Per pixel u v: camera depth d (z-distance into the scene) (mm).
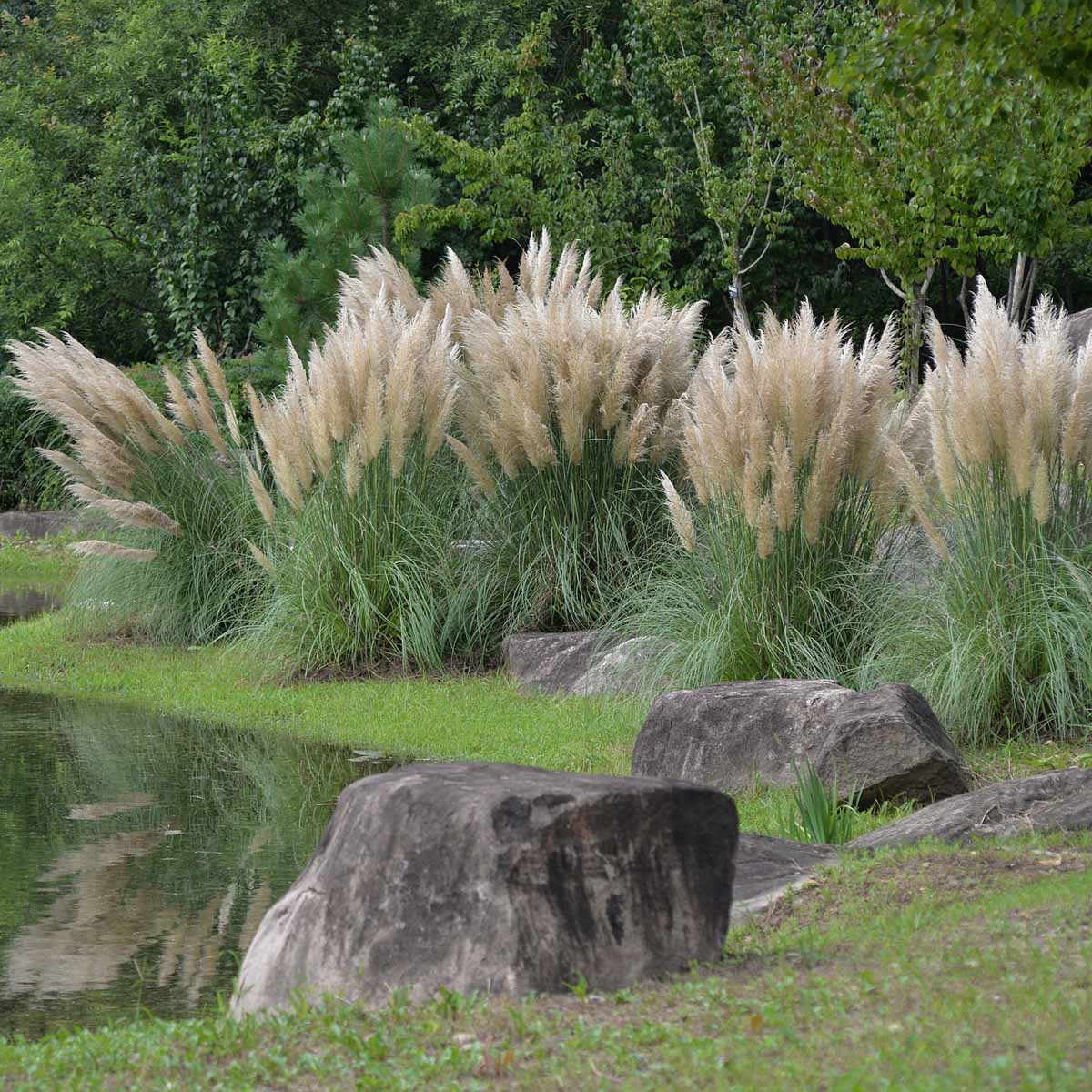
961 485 10180
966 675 9625
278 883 7477
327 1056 4441
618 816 5133
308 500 14172
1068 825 6977
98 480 15688
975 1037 4070
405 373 13555
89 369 15742
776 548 10766
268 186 28703
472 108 29906
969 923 5422
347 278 16625
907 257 19000
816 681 9453
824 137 19016
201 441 16422
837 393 10930
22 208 32750
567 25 29531
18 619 18625
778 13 23094
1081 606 9672
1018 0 8719
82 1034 4980
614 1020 4570
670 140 25812
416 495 13984
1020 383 9977
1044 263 24609
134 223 34219
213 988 5902
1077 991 4375
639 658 11578
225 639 15625
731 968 5176
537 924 4906
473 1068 4215
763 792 8836
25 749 11125
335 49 31172
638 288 24938
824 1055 4070
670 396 14062
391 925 5055
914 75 10086
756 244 26516
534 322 13992
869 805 8414
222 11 32594
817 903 6191
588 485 13688
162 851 8125
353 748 11031
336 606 13695
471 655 13875
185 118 32188
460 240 28469
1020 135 16969
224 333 28875
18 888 7391
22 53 37875
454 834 5031
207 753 10906
